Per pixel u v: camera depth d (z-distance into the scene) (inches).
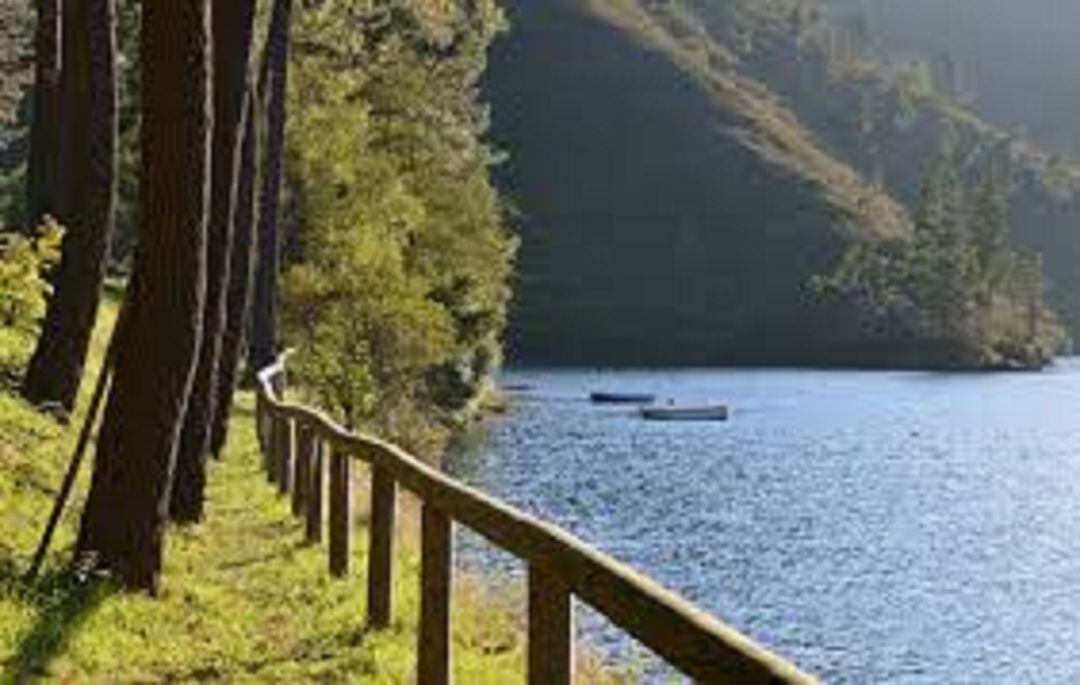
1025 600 1513.3
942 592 1530.5
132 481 525.0
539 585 303.7
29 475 703.1
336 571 614.5
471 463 2342.5
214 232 698.2
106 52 944.3
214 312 713.0
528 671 307.4
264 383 1068.5
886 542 1860.2
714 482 2361.0
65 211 1066.7
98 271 943.7
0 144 2517.2
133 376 526.9
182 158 521.7
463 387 2778.1
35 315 812.0
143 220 528.1
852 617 1371.8
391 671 454.6
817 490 2359.7
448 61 3014.3
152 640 468.1
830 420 3826.3
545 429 3112.7
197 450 718.5
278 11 1681.8
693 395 4741.6
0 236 757.3
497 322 2871.6
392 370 2183.8
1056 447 3329.2
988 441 3432.6
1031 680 1162.0
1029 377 6732.3
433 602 401.4
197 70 519.8
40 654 418.6
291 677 442.3
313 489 705.0
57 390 928.9
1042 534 2010.3
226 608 530.6
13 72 1635.1
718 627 214.2
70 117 975.6
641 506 2007.9
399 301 2158.0
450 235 2733.8
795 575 1565.0
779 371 6791.3
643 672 653.9
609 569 261.9
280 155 1716.3
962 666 1202.0
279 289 2122.3
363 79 2564.0
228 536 706.2
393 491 515.8
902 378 6358.3
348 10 2228.1
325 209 2292.1
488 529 343.0
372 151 2637.8
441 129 2945.4
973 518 2148.1
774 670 190.5
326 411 1764.3
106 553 524.4
